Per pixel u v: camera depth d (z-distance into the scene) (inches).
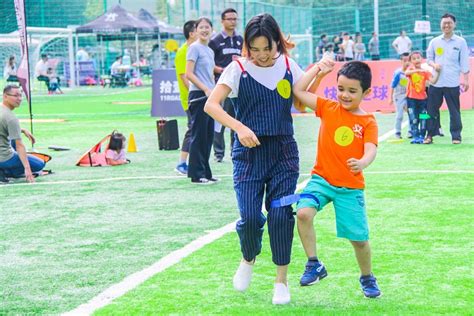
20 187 408.5
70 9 1601.9
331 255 248.2
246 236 202.2
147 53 1793.8
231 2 1323.8
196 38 434.3
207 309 198.8
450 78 532.1
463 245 258.1
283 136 203.3
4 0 1446.9
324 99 204.1
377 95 816.9
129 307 201.6
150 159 509.7
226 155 519.2
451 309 195.3
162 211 331.6
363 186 203.5
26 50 541.6
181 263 243.6
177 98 836.0
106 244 274.5
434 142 549.3
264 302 204.1
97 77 1637.6
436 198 339.3
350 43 1178.6
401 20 1359.5
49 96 1279.5
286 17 1370.6
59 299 211.3
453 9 1306.6
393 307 197.8
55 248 271.4
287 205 199.2
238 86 201.5
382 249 254.5
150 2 1610.5
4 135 424.5
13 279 233.0
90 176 440.5
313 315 192.7
